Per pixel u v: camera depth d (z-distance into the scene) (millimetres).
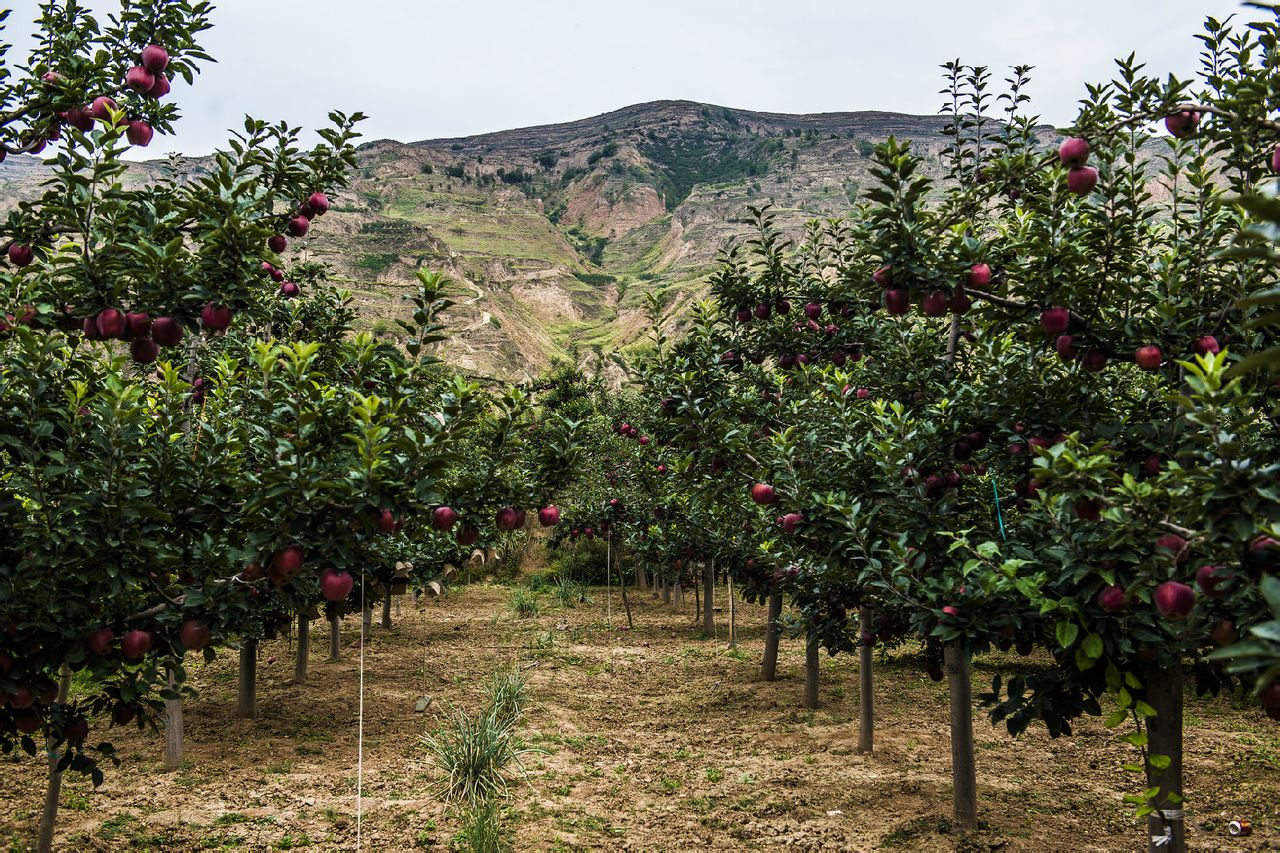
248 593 4668
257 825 6820
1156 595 3502
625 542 20375
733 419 7312
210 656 4832
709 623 18125
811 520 5898
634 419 20609
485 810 6805
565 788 8047
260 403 4605
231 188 4719
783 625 11836
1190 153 4844
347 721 10336
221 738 9406
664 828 7082
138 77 4852
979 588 4758
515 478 4910
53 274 4277
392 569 5477
